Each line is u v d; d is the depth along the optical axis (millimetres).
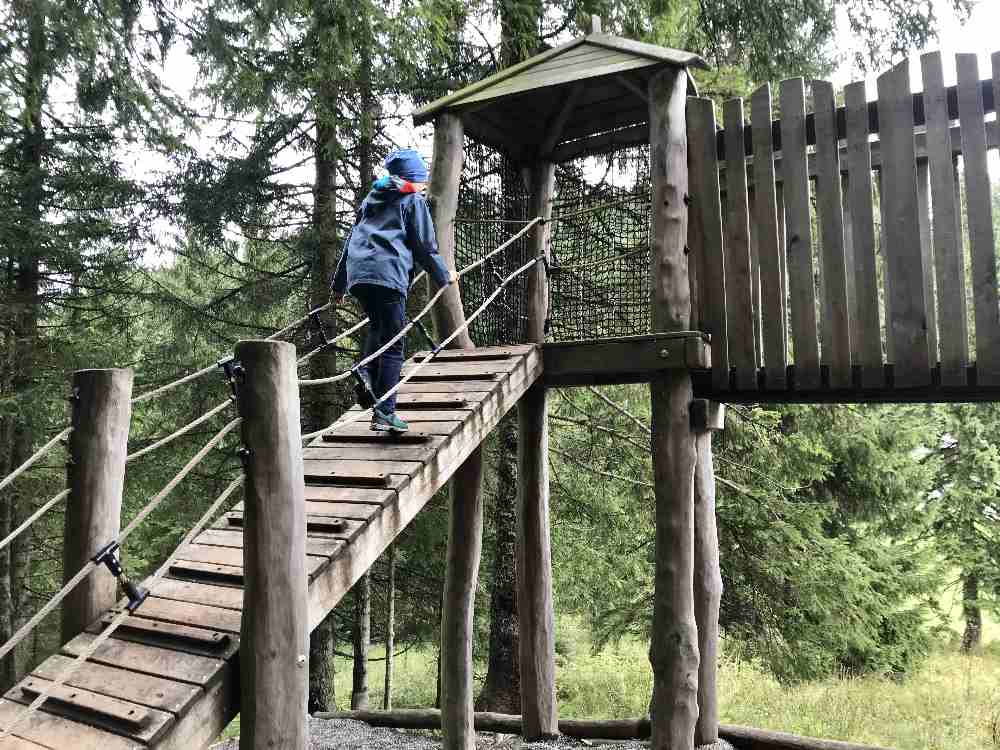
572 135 6980
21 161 9805
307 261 9258
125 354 10039
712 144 5570
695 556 6023
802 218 5180
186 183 9023
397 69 8008
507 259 6801
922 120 4898
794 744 5918
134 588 2873
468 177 6531
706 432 5840
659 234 5453
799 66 9234
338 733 7246
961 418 12531
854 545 10266
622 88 6438
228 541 3572
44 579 11844
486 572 10227
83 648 2938
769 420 9203
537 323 6875
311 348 9117
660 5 7840
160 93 7703
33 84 7051
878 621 9352
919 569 10547
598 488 9906
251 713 2561
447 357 5625
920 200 5055
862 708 9023
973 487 12461
